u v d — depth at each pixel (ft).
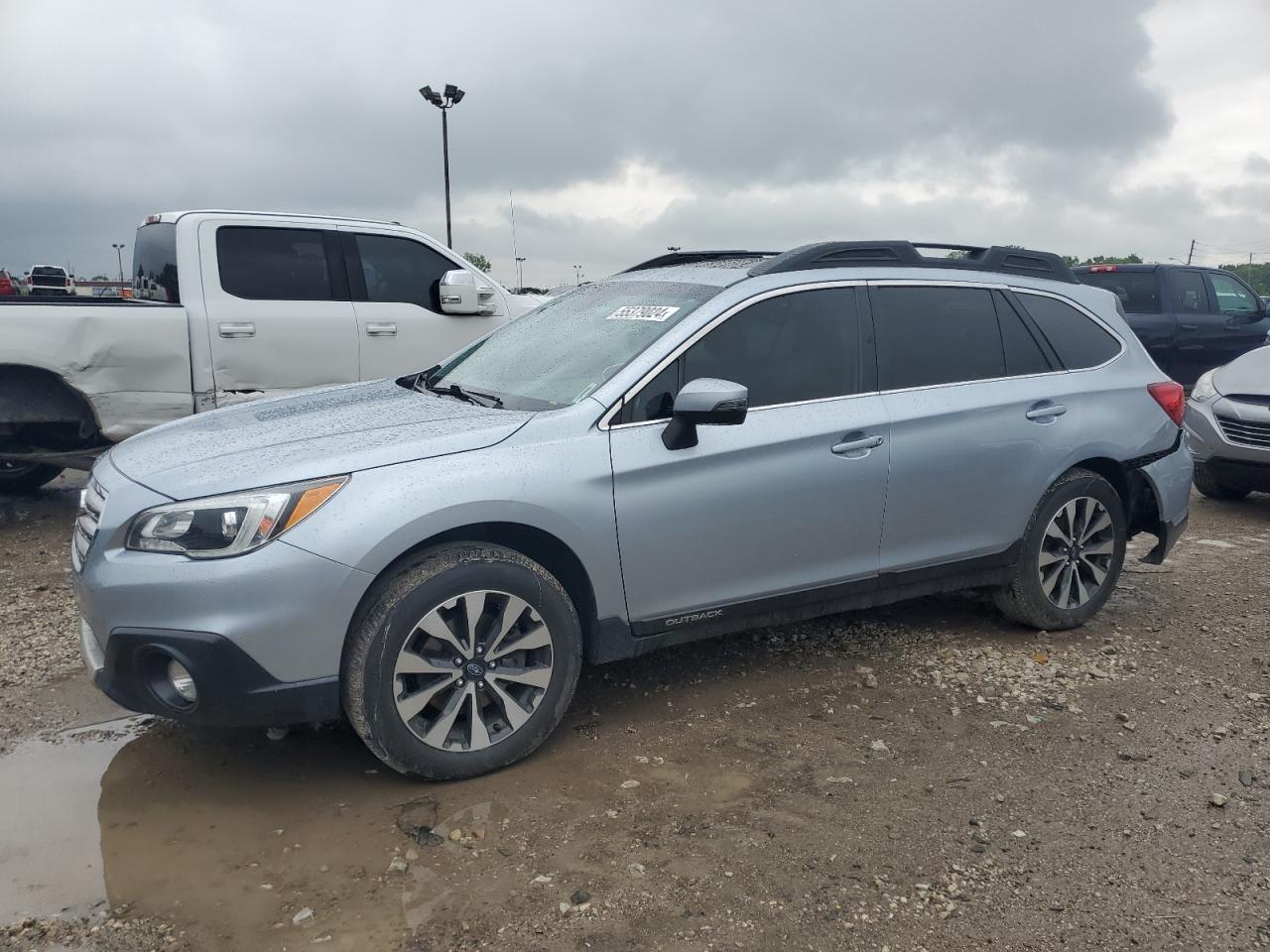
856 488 12.94
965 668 14.16
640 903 8.65
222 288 22.29
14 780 10.76
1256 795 10.69
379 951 8.03
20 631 15.28
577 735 11.93
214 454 10.69
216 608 9.48
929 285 14.23
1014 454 14.37
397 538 9.97
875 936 8.30
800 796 10.52
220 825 9.89
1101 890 8.96
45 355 19.84
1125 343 16.17
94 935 8.18
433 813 10.11
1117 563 15.94
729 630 12.64
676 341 12.03
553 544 11.17
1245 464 24.73
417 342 24.81
